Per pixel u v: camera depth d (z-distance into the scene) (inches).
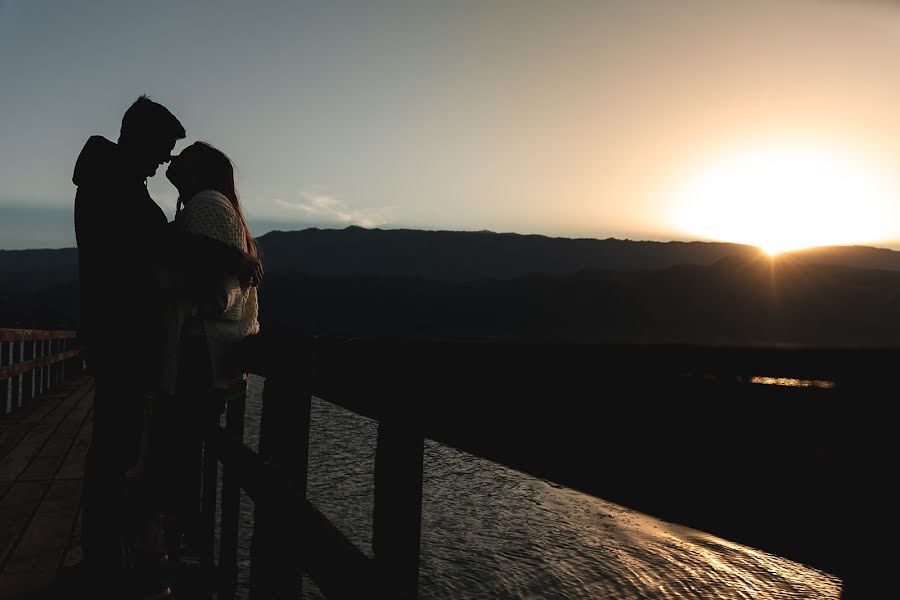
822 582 201.8
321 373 76.5
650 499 20.6
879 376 15.9
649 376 20.9
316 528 63.9
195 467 135.7
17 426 288.2
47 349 425.4
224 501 112.9
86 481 104.1
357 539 247.6
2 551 133.8
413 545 48.8
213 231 94.5
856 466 16.2
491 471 409.4
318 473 363.3
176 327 96.7
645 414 20.9
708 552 253.9
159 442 100.0
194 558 132.7
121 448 100.5
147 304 97.9
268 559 83.0
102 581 102.2
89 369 100.6
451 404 33.4
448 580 230.8
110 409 100.0
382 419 51.0
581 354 23.3
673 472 20.0
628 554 255.3
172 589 122.0
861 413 16.0
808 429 16.9
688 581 224.7
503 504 333.1
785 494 17.3
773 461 17.6
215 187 104.8
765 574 220.8
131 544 102.3
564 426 23.7
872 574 15.9
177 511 135.6
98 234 97.2
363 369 57.2
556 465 23.8
